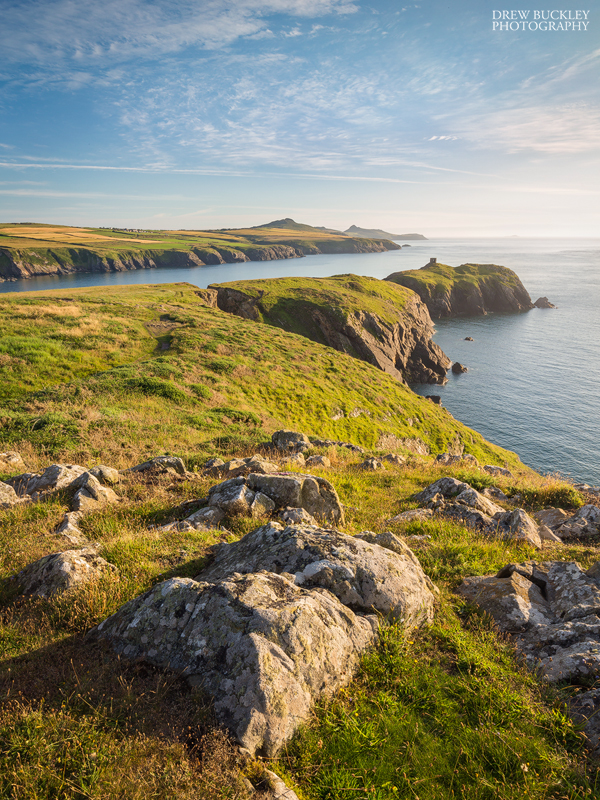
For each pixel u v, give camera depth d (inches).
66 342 1236.5
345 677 172.9
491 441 2341.3
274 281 3890.3
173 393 986.1
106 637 190.4
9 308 1461.6
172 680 162.6
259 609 171.8
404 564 230.2
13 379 964.6
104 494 405.7
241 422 946.7
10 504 378.6
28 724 144.4
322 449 684.7
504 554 313.3
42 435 633.6
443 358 3818.9
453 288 6102.4
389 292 4372.5
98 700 157.8
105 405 837.8
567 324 5162.4
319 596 190.5
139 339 1438.2
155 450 634.2
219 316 2097.7
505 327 5132.9
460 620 226.7
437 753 145.8
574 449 2242.9
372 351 3186.5
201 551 284.5
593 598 220.4
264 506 365.4
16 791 122.9
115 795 122.2
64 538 312.7
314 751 144.1
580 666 179.9
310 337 3211.1
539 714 160.7
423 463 706.8
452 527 364.8
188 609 181.9
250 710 143.1
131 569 258.4
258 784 129.6
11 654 186.9
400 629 199.0
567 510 448.8
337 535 242.2
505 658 192.1
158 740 139.8
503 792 130.6
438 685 173.0
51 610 218.5
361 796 132.2
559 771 140.6
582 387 3090.6
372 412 1553.9
